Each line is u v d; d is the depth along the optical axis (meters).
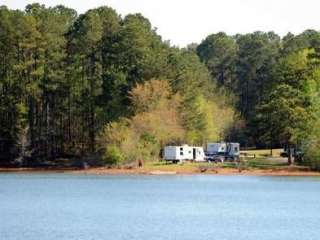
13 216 141.12
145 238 117.06
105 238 116.62
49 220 135.50
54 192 190.88
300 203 166.62
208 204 164.38
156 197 179.25
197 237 118.88
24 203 164.50
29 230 123.69
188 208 156.12
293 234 122.50
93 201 169.38
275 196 182.00
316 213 148.75
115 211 150.00
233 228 128.12
